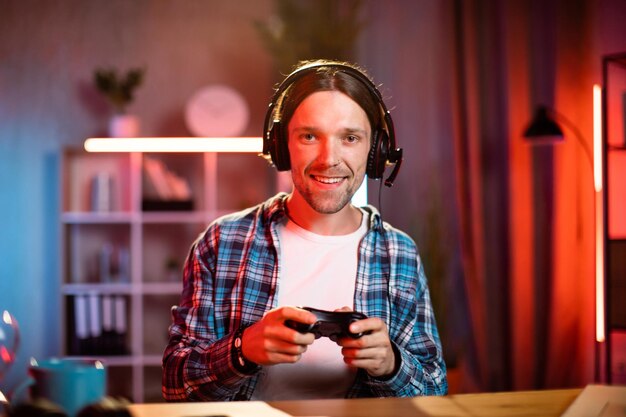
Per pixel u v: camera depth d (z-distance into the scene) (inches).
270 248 56.7
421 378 51.4
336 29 169.5
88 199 177.2
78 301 165.6
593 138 141.8
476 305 158.2
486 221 158.7
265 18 181.3
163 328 179.3
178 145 167.9
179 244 180.9
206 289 56.1
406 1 169.9
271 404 42.4
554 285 147.7
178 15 181.6
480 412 40.8
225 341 48.8
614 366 129.2
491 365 156.6
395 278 57.4
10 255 180.4
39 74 181.0
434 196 164.1
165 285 169.9
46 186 180.9
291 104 53.1
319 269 56.3
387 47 170.7
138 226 169.6
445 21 167.6
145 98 181.2
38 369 36.7
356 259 57.0
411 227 163.2
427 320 58.1
